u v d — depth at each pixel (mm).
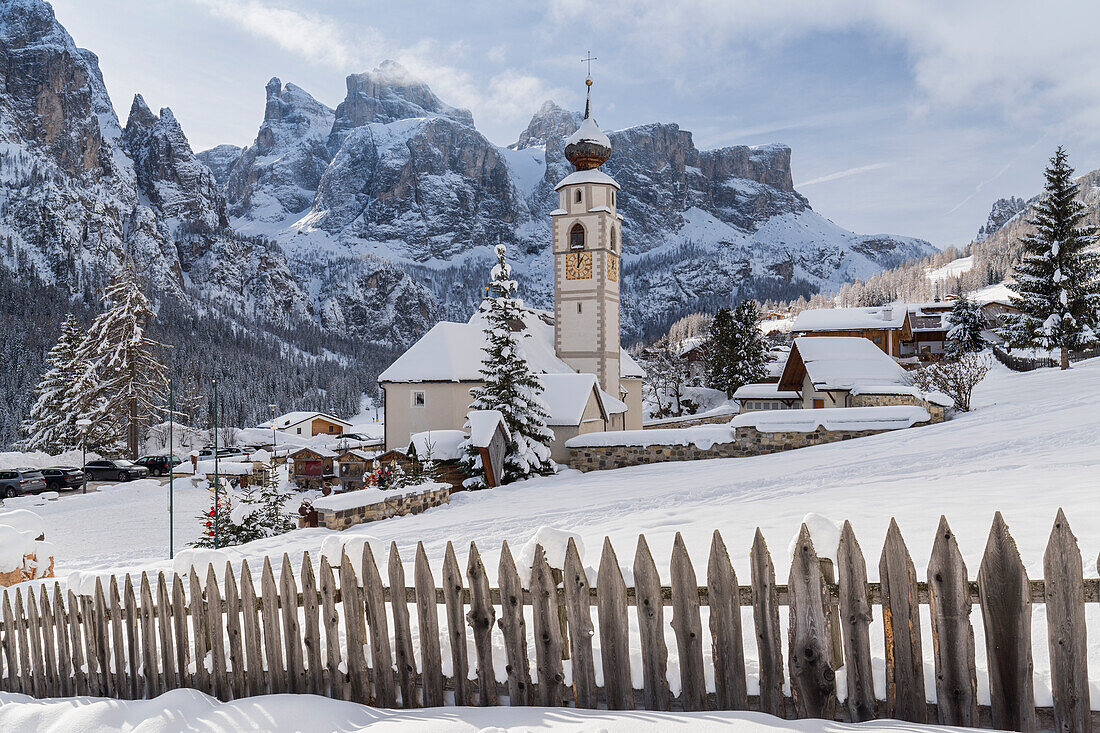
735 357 70500
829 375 37094
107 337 58062
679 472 23328
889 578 4195
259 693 5645
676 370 76375
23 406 87312
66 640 6609
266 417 126938
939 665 4109
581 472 28938
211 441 78000
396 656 5234
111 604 6277
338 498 16766
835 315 75750
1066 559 3900
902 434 24922
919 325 88312
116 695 6281
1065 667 3904
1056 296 47312
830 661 4250
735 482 18094
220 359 144500
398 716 4945
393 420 36688
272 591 5609
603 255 44469
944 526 4105
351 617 5320
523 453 27375
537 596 4863
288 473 40281
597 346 44688
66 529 26141
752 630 5625
